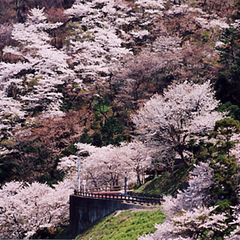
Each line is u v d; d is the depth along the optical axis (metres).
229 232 26.75
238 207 27.52
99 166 70.25
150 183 61.66
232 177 30.83
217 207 27.94
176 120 54.41
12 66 113.44
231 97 72.94
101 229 45.69
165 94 61.91
